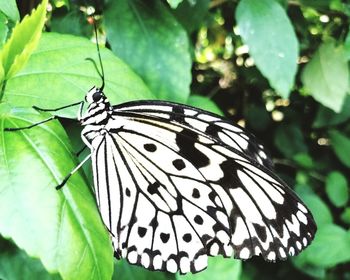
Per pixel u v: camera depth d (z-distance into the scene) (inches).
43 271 6.3
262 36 7.9
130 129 6.5
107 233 5.3
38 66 6.0
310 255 10.4
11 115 5.4
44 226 4.8
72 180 5.2
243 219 6.8
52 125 5.5
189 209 6.7
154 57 7.6
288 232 6.7
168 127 6.6
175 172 6.7
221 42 11.6
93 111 6.0
